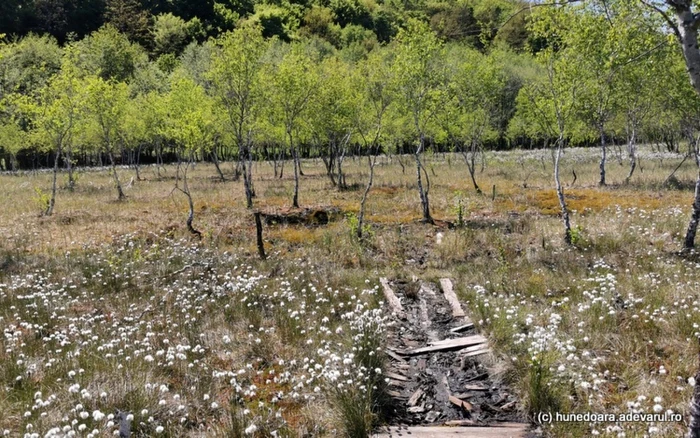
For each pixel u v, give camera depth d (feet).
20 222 68.33
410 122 124.36
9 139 143.74
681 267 40.32
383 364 26.78
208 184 113.60
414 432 21.21
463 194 86.58
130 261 47.42
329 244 55.42
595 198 78.89
